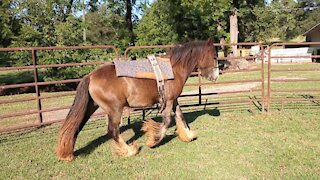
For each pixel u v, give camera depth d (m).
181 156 5.00
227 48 22.42
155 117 7.66
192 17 18.72
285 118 7.19
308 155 4.90
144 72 4.86
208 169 4.48
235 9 23.83
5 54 16.12
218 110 8.26
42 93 13.43
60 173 4.51
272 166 4.52
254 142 5.56
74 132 4.82
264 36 45.97
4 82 16.36
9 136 6.42
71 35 15.27
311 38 33.56
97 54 14.27
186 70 5.29
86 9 20.02
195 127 6.57
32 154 5.31
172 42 18.67
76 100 4.75
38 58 13.68
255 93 11.36
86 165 4.76
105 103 4.77
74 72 13.96
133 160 4.90
